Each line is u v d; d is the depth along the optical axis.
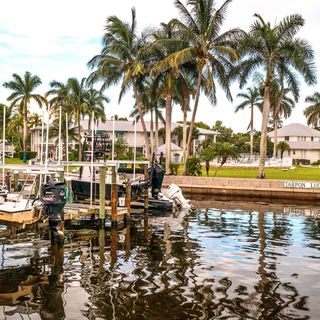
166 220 19.98
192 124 37.47
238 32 36.09
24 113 65.19
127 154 51.31
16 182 23.11
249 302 8.72
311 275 10.73
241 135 87.44
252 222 19.69
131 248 13.80
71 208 16.91
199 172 37.84
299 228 18.08
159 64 35.44
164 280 10.16
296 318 7.92
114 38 39.59
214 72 37.78
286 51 36.00
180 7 36.53
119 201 20.17
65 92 57.97
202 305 8.52
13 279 10.28
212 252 13.25
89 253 13.02
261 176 36.84
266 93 37.00
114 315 8.03
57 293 9.25
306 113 82.69
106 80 40.59
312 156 84.19
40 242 14.30
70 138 59.22
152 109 48.06
